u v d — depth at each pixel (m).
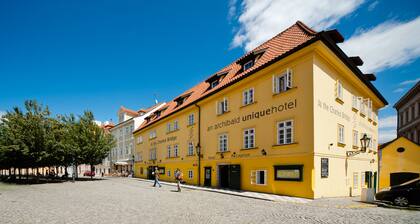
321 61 15.15
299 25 18.78
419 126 34.25
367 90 21.25
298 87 15.07
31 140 28.36
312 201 12.65
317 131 14.13
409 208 11.12
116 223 8.16
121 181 31.19
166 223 8.13
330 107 15.66
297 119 14.91
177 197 14.88
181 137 27.98
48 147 29.42
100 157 35.16
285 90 15.88
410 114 37.31
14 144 27.92
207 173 22.86
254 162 17.58
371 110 22.80
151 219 8.73
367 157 20.62
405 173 21.83
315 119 14.05
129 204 12.19
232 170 19.42
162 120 32.94
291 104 15.38
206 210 10.45
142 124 44.62
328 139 15.14
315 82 14.38
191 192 17.80
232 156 19.84
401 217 9.03
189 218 8.88
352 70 17.59
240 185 18.61
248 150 18.27
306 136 14.24
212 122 22.84
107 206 11.60
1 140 30.19
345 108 17.64
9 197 15.55
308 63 14.66
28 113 29.25
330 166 15.04
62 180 34.94
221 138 21.55
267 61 17.84
